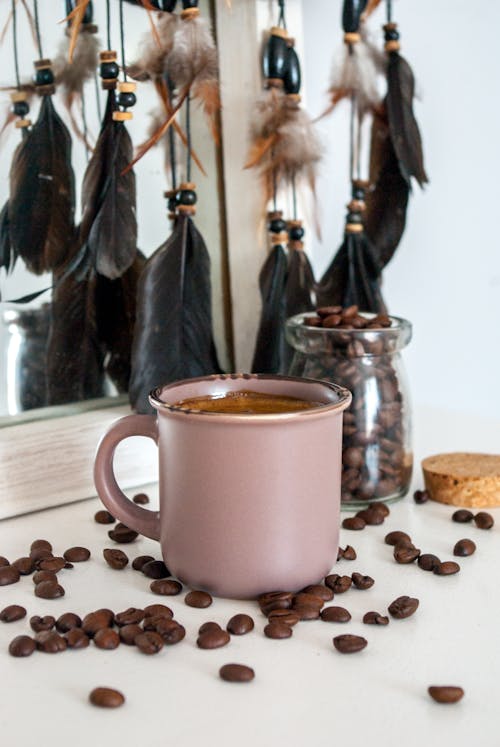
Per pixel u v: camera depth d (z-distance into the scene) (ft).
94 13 2.04
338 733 1.32
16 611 1.57
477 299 3.53
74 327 2.13
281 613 1.55
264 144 2.21
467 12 3.31
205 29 2.09
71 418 2.07
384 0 3.42
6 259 2.01
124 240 2.05
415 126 2.33
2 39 1.95
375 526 1.90
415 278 3.63
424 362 3.71
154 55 2.10
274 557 1.60
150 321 2.07
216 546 1.60
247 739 1.31
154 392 1.67
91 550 1.81
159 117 2.16
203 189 2.27
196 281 2.13
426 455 2.25
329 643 1.51
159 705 1.37
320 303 2.33
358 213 2.37
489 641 1.51
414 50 3.45
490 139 3.36
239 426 1.56
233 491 1.58
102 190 2.04
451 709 1.36
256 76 2.21
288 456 1.58
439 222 3.54
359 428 1.94
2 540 1.85
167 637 1.50
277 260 2.24
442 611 1.59
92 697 1.37
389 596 1.64
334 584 1.65
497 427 2.48
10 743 1.31
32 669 1.45
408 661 1.46
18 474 1.94
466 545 1.77
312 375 1.98
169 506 1.64
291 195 2.29
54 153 2.05
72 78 2.05
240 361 2.35
